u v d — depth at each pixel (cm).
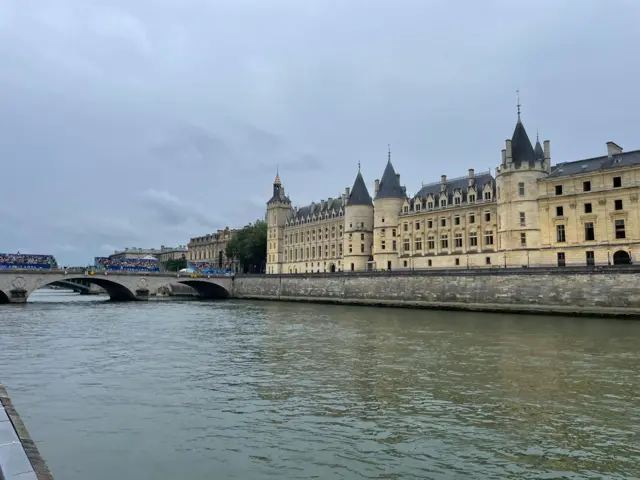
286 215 16362
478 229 9694
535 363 2936
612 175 7388
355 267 12450
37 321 5928
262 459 1525
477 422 1850
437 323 5506
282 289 11638
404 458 1522
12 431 912
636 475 1394
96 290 16600
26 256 10419
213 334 4581
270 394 2286
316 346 3731
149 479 1391
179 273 11881
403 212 11356
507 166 8500
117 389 2408
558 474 1402
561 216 7888
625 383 2420
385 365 2922
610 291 6147
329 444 1642
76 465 1493
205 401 2177
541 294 6812
